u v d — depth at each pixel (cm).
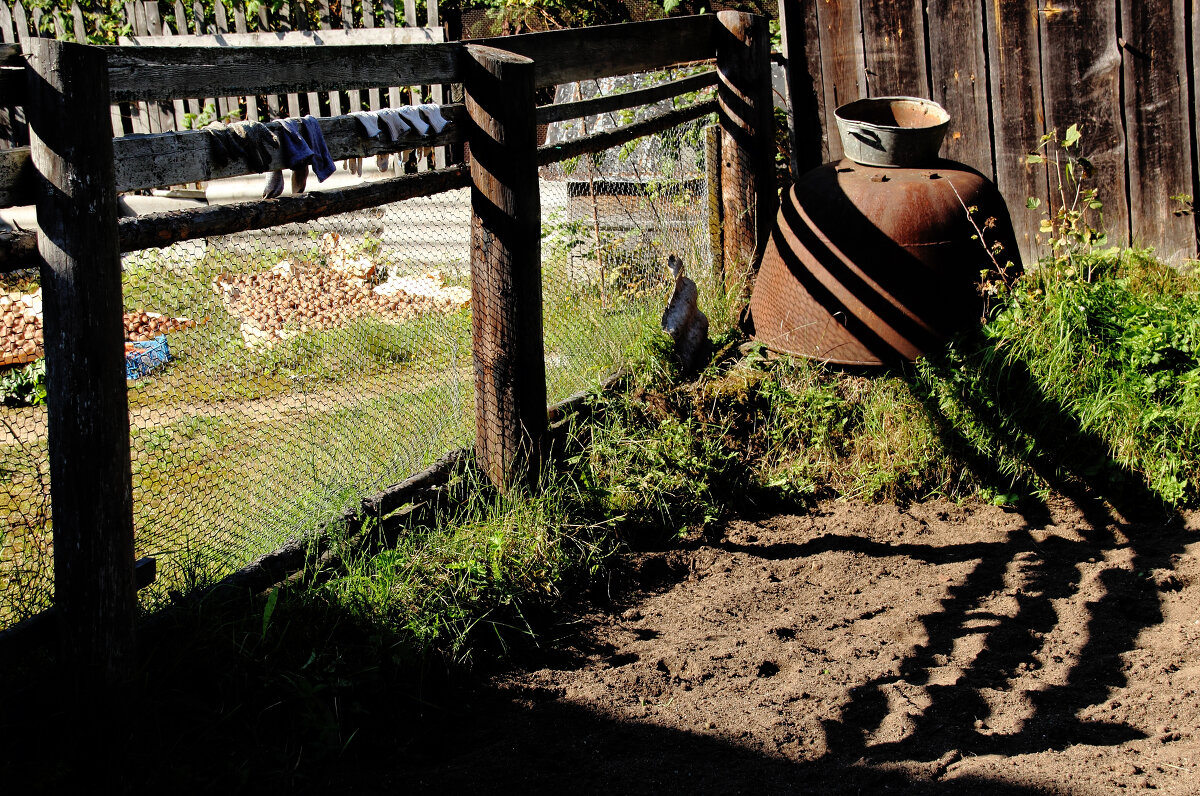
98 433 251
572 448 471
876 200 518
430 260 654
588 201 684
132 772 265
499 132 388
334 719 300
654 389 517
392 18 834
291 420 443
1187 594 394
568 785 285
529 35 447
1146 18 600
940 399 505
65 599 258
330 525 360
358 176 823
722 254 633
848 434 514
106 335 250
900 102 575
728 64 595
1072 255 577
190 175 286
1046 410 496
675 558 438
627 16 794
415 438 436
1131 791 272
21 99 240
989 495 492
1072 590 405
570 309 580
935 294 518
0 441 470
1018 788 276
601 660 361
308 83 324
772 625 384
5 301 630
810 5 693
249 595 319
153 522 358
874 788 281
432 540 383
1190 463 476
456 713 325
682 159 627
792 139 716
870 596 409
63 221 239
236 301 502
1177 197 609
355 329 530
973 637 371
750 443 513
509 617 376
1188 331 500
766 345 569
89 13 980
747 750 303
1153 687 330
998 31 641
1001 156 659
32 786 248
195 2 880
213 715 286
